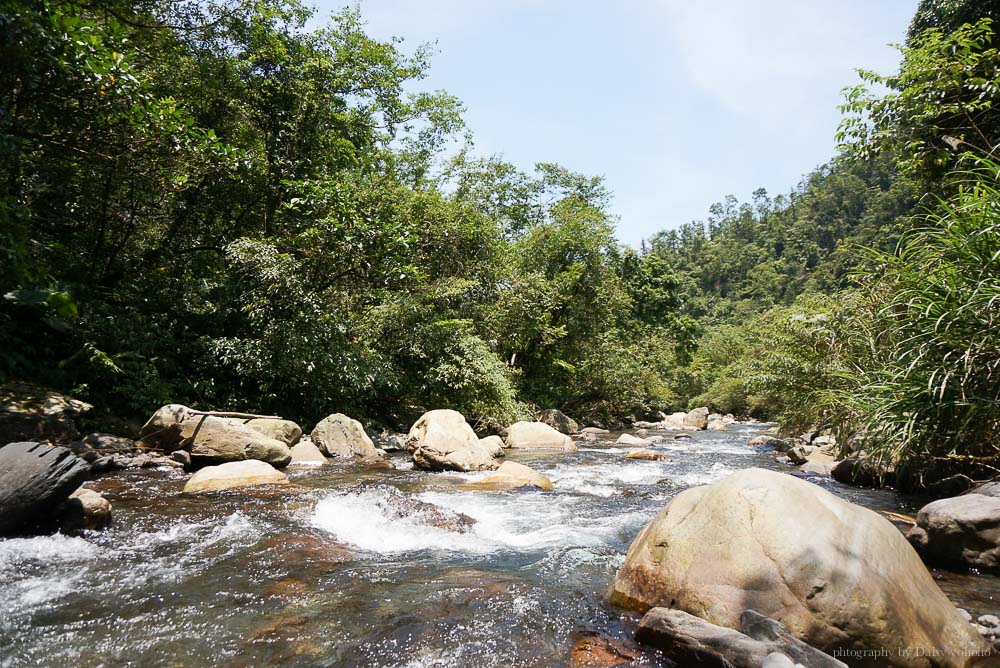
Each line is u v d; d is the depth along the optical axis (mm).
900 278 6121
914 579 2627
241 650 2510
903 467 5438
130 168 9523
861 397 5852
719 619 2529
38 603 3008
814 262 80625
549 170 24328
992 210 4586
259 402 10391
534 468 8750
